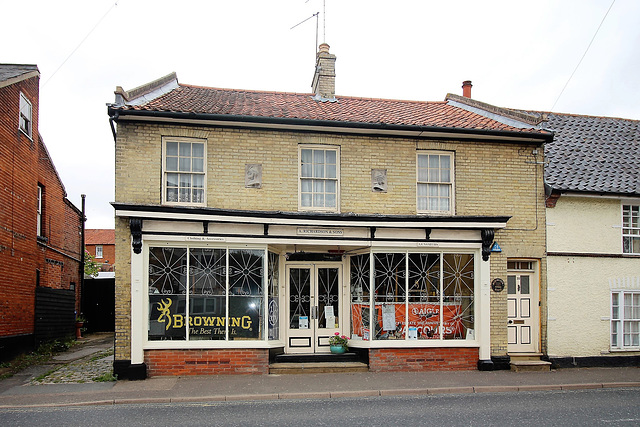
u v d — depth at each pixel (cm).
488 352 1295
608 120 1873
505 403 992
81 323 2053
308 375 1211
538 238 1373
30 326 1536
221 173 1248
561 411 928
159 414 898
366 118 1340
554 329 1368
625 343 1420
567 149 1609
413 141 1341
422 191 1347
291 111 1359
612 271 1420
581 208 1415
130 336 1165
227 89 1628
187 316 1196
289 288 1347
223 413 907
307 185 1299
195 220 1180
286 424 838
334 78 1630
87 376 1195
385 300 1288
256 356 1212
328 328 1351
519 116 1436
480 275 1309
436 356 1288
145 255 1179
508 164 1377
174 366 1181
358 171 1313
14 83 1448
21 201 1501
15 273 1445
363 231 1272
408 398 1035
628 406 969
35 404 952
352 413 910
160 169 1219
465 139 1357
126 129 1210
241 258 1231
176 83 1570
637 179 1480
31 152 1584
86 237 5069
